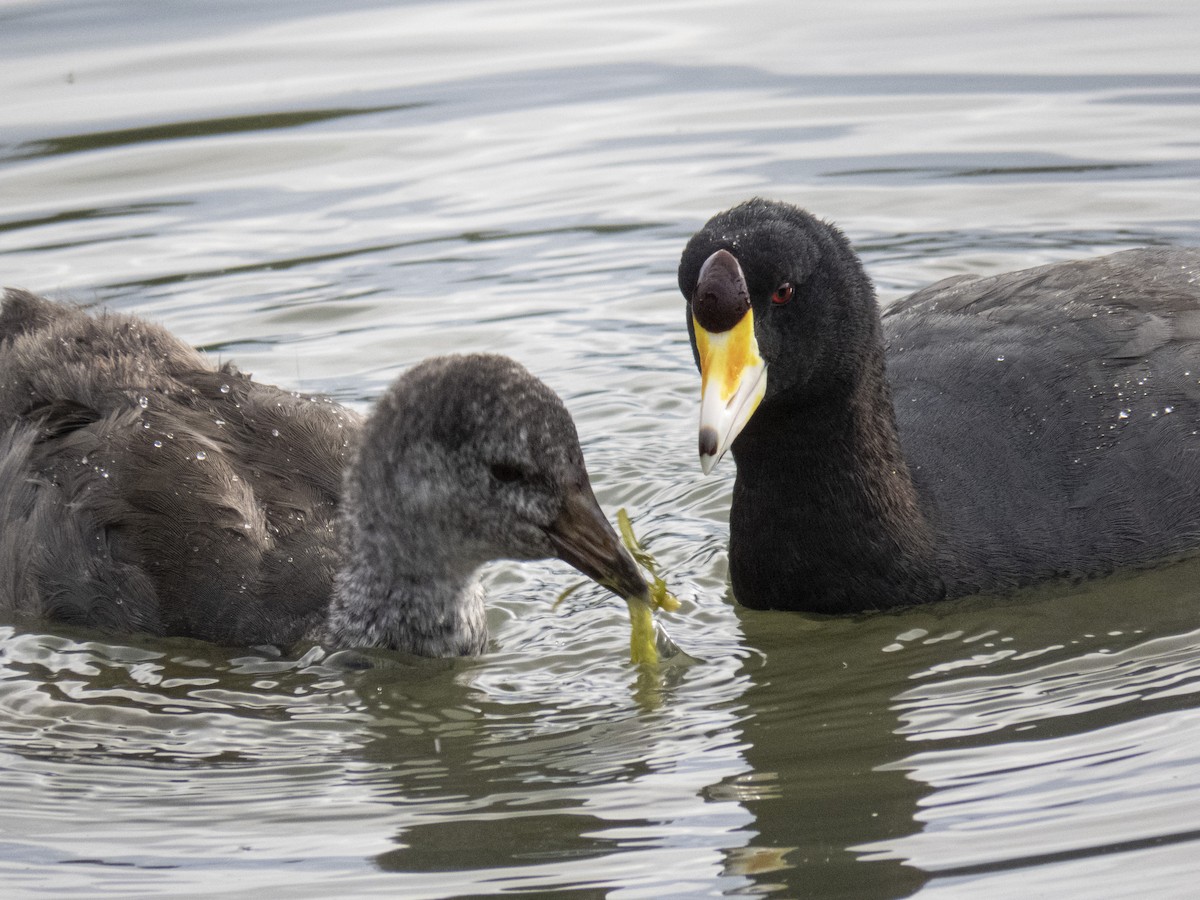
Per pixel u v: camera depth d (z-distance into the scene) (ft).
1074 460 38.63
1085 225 55.31
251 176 60.03
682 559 40.78
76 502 38.91
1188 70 65.10
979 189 57.93
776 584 38.17
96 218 57.21
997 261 53.47
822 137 61.82
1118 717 31.73
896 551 37.45
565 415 34.22
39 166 59.98
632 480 44.09
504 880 27.66
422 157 61.11
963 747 31.17
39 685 35.99
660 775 31.04
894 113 63.31
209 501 38.17
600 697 34.65
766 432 37.22
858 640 36.58
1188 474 38.86
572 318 52.19
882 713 32.89
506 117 63.93
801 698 33.86
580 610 39.04
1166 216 55.31
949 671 34.58
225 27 71.46
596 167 60.34
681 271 36.32
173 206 58.03
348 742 33.24
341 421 41.06
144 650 37.55
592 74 67.31
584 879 27.58
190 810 30.60
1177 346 40.42
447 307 52.65
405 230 56.85
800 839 28.43
